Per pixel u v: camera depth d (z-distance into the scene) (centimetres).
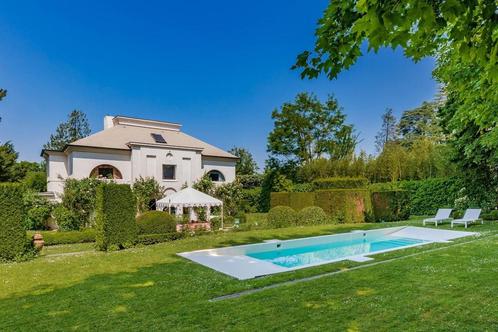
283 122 3984
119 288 766
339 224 2117
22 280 858
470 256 977
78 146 2583
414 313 546
